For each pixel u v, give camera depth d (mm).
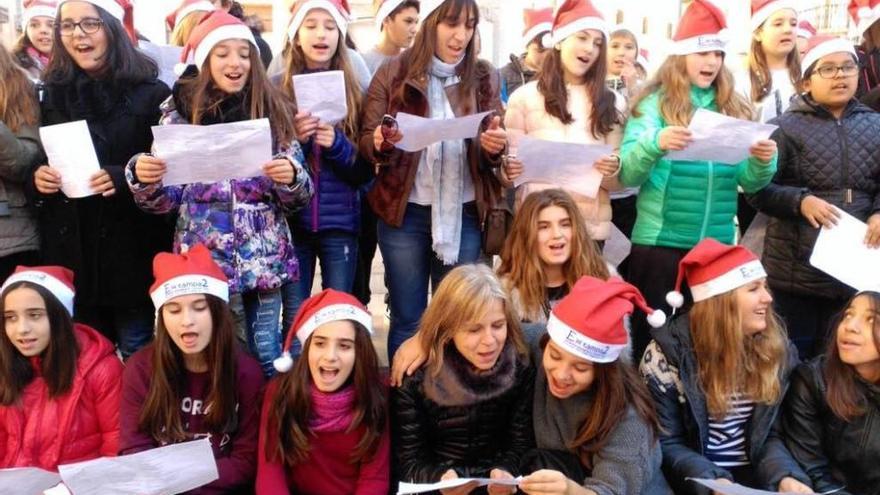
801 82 3609
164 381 2756
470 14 3240
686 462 2670
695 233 3385
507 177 3273
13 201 3139
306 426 2693
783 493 2395
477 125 3018
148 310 3297
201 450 2539
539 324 2936
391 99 3334
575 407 2650
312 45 3504
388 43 4324
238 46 2998
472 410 2688
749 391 2812
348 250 3557
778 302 3584
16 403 2812
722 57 3396
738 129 3072
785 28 4164
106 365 2916
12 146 3012
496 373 2689
